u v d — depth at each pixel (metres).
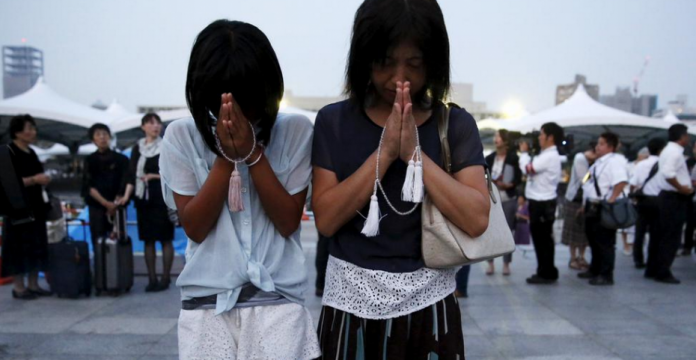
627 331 4.05
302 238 9.09
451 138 1.60
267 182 1.52
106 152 5.21
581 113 12.12
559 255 7.78
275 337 1.56
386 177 1.56
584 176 6.41
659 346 3.71
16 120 4.70
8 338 3.81
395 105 1.42
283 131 1.63
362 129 1.61
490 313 4.55
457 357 1.61
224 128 1.38
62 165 32.97
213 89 1.42
